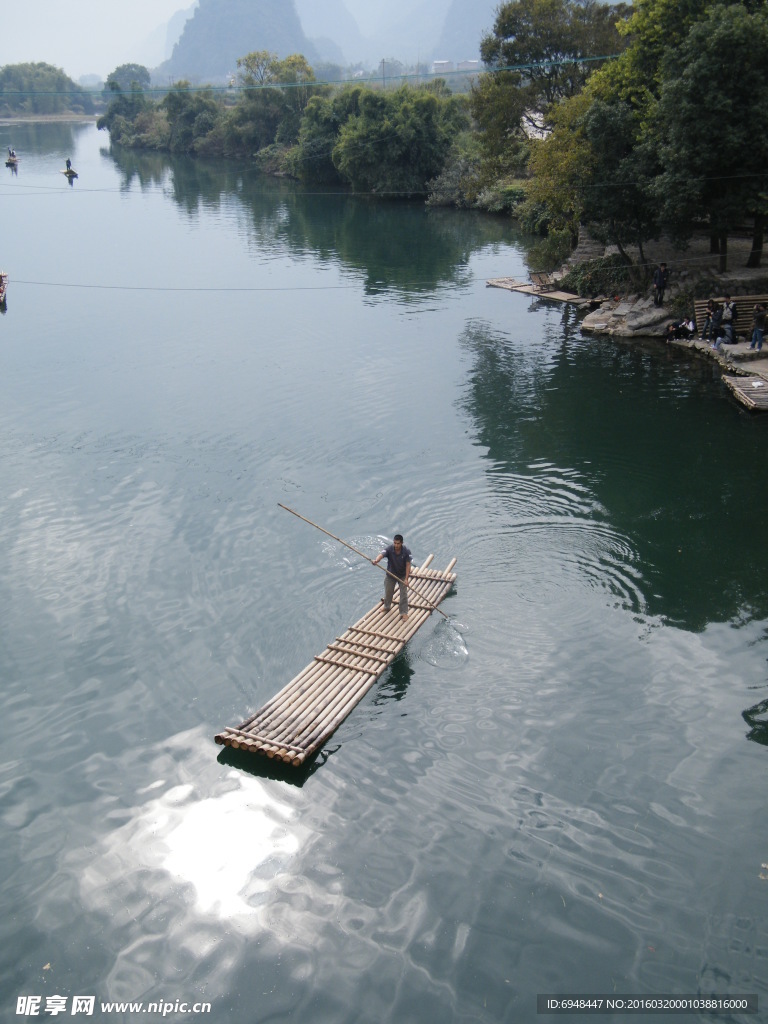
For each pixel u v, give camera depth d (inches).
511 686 472.4
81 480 734.5
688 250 1306.6
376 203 2647.6
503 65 1776.6
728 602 542.3
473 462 757.9
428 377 1009.5
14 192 2815.0
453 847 368.5
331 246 1923.0
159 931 332.8
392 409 900.6
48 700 465.1
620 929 330.3
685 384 953.5
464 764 417.1
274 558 603.8
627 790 398.0
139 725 446.9
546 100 1844.2
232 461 770.8
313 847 369.7
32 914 340.5
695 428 826.8
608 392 937.5
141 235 2058.3
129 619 537.0
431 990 307.7
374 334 1206.9
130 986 311.9
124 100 4704.7
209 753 427.2
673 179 1026.1
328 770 414.6
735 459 753.0
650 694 461.7
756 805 388.2
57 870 360.8
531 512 662.5
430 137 2677.2
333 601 554.3
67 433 843.4
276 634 521.0
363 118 2691.9
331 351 1123.9
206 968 318.0
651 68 1181.1
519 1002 303.1
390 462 761.6
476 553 606.5
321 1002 304.3
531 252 1626.5
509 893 346.0
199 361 1084.5
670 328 1098.7
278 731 426.3
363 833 376.8
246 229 2153.1
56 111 6702.8
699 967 314.8
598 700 458.6
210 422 870.4
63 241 1957.4
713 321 1031.0
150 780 409.7
